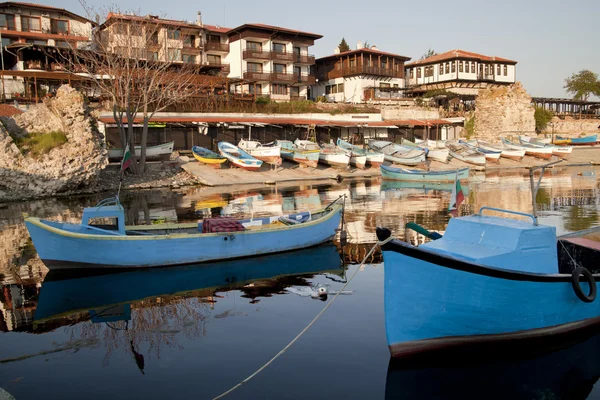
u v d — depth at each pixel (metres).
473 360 7.96
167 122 42.56
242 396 6.88
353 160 45.75
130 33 36.91
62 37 50.09
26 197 29.53
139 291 11.80
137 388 7.15
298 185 36.16
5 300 11.28
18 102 41.38
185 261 13.90
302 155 42.62
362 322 9.57
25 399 6.84
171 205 25.88
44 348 8.64
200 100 47.53
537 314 7.99
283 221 16.45
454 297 7.41
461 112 67.31
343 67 70.88
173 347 8.56
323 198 28.66
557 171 45.91
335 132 55.91
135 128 42.69
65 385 7.26
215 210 24.03
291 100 60.22
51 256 13.09
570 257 9.49
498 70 80.56
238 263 14.20
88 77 41.53
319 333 9.06
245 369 7.69
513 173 44.69
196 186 35.44
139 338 9.00
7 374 7.64
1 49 45.69
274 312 10.23
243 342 8.73
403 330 7.62
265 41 62.59
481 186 34.75
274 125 49.59
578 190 31.12
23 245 17.05
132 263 13.45
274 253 15.16
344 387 7.08
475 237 8.62
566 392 6.97
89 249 13.03
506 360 7.95
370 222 20.61
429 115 64.44
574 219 20.62
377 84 71.31
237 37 61.47
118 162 38.16
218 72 56.22
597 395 6.88
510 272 7.34
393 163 47.81
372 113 58.47
